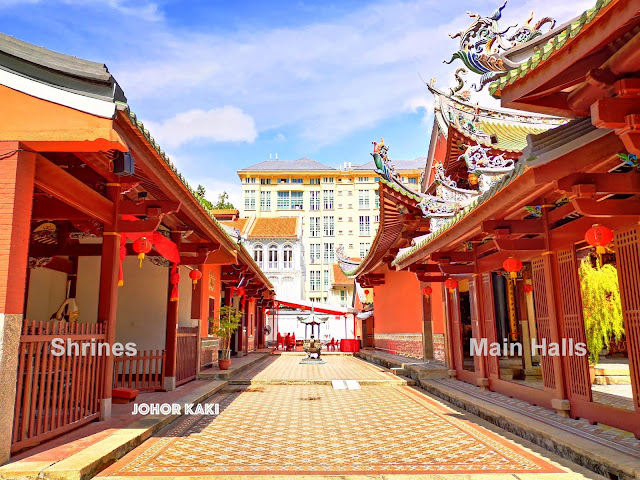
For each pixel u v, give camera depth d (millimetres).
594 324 8742
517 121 12977
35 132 4527
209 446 5570
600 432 5234
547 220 6457
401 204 10438
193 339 11164
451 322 11109
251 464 4836
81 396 5742
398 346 17594
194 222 8078
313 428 6676
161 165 5777
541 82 4074
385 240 13859
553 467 4625
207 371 11945
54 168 5027
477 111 12641
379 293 21359
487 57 8180
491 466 4715
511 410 6719
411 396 9773
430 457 5090
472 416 7434
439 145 15266
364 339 26094
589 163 4582
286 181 52719
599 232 4824
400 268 12453
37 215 6016
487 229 6473
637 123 3580
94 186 6480
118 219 6508
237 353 18672
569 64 3748
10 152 4504
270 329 32094
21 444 4582
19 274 4480
